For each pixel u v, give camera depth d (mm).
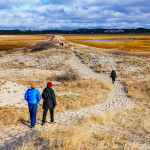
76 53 40125
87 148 4527
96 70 26797
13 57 36156
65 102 11266
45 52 40031
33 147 4449
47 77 21484
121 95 14516
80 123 7172
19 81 17234
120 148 4715
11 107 9398
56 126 6566
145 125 7230
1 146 4520
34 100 6434
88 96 13352
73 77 20688
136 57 36000
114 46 68375
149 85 17094
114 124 7363
